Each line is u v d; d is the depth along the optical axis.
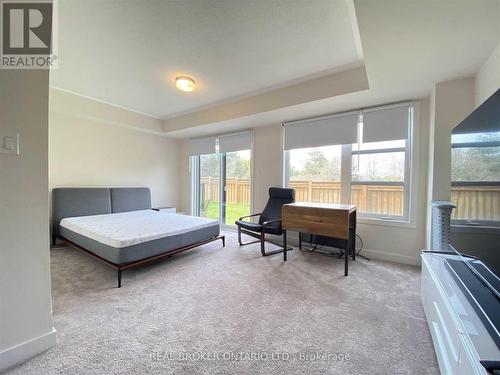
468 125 1.39
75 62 2.50
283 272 2.64
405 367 1.32
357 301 2.02
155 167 5.11
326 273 2.62
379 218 3.13
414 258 2.89
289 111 3.33
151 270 2.68
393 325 1.69
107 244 2.40
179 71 2.70
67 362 1.33
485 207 1.20
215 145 4.91
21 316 1.33
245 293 2.15
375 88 2.53
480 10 1.38
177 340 1.52
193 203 5.48
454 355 1.07
